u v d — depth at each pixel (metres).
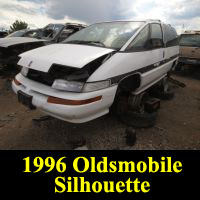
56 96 2.32
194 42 8.07
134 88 3.28
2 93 4.81
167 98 4.99
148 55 3.34
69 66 2.26
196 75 8.46
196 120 3.90
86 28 3.79
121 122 3.48
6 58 5.69
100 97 2.42
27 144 2.80
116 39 3.07
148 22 3.55
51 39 6.34
